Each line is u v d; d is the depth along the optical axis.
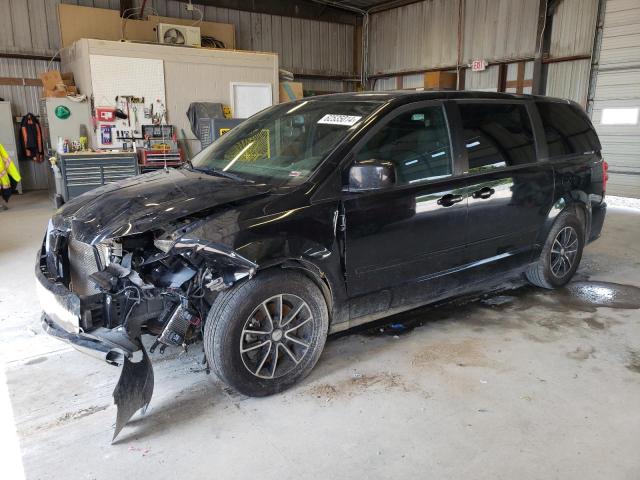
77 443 2.21
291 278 2.50
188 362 2.92
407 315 3.62
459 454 2.13
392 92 3.13
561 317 3.57
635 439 2.22
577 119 4.18
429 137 3.03
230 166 3.06
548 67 10.44
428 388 2.64
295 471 2.04
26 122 10.55
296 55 13.80
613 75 9.13
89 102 8.48
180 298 2.34
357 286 2.77
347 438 2.24
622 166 9.19
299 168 2.72
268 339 2.51
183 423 2.35
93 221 2.41
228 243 2.27
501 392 2.60
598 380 2.72
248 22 12.81
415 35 13.09
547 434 2.25
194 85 9.36
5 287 4.28
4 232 6.50
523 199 3.52
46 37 10.48
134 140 8.57
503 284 4.29
